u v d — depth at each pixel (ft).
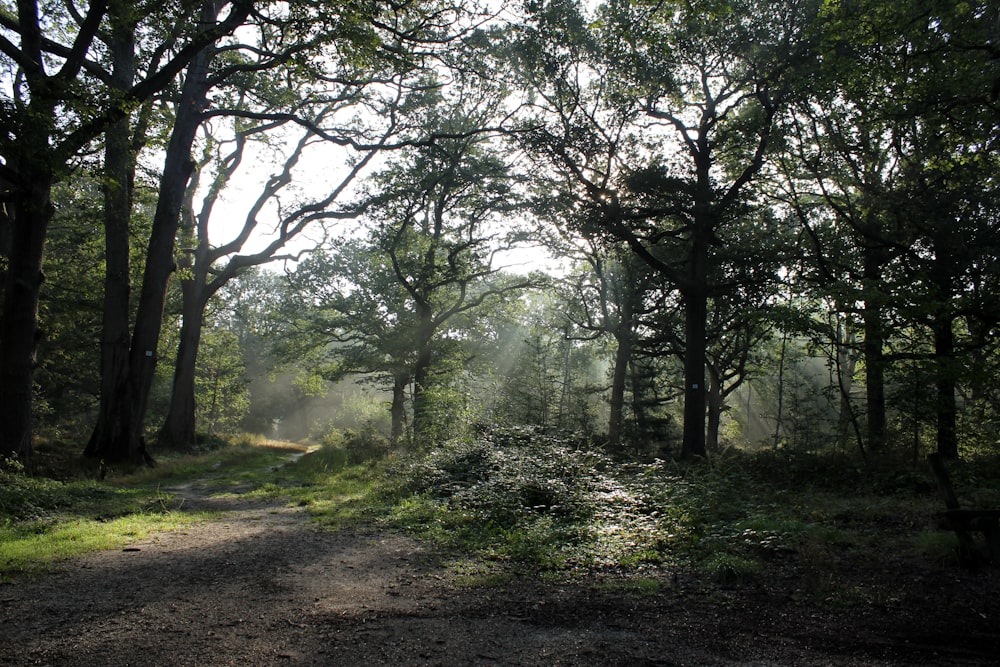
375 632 16.53
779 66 58.44
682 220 67.36
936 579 19.85
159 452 88.38
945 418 48.96
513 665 14.39
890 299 45.73
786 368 107.04
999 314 51.19
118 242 66.49
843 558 22.74
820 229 73.77
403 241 107.45
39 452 62.34
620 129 68.95
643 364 106.22
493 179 83.61
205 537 29.60
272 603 19.06
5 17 50.14
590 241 71.20
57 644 15.25
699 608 18.35
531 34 64.54
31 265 50.83
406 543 28.45
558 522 30.94
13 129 40.37
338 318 130.00
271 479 58.23
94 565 23.29
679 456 66.03
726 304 86.94
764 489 38.24
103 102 44.88
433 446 57.11
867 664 14.35
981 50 46.73
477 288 124.57
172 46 61.82
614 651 15.21
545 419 74.33
